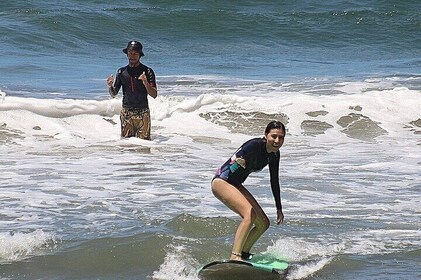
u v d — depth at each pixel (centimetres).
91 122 4525
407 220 2759
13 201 2939
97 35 8894
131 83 4159
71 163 3669
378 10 10650
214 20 9575
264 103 4881
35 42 8225
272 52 8712
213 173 3509
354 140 4441
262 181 3328
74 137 4266
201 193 3119
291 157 3919
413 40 9531
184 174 3475
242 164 2236
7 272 2181
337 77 6431
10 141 4131
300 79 6269
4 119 4388
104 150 3984
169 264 2264
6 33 8275
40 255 2305
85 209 2841
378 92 5181
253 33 9462
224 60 7906
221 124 4634
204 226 2586
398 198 3084
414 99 5088
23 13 9144
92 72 6631
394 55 8794
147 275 2198
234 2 11056
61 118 4512
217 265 2230
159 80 6088
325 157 3928
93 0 10500
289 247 2431
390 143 4353
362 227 2666
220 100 4859
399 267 2292
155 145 4131
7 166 3578
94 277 2178
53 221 2670
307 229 2630
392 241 2517
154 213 2788
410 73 6738
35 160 3725
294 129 4625
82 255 2312
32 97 5075
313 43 9344
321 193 3145
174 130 4506
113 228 2580
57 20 8781
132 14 9494
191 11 9600
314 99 5003
